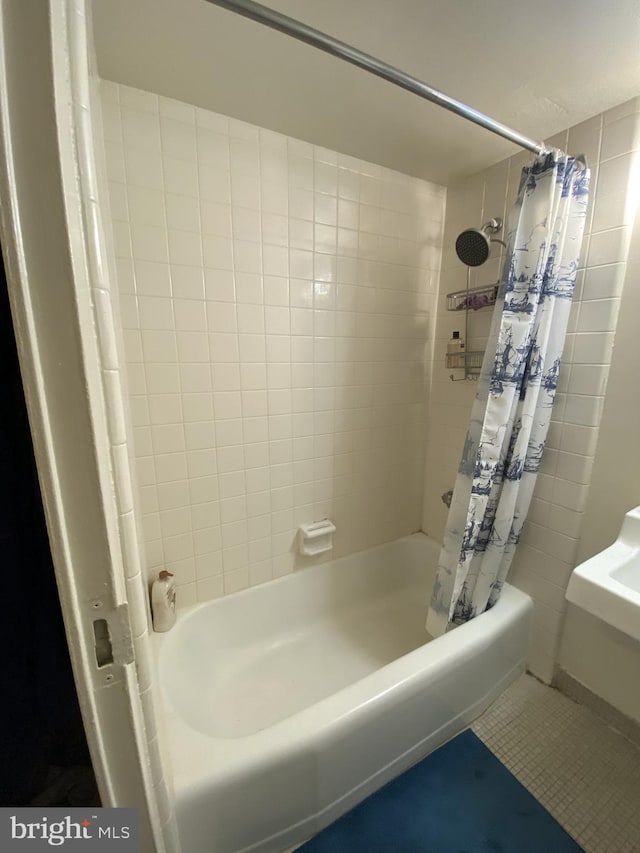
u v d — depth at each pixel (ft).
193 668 4.35
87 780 1.88
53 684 1.71
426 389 6.23
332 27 2.85
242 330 4.52
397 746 3.70
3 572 1.54
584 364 4.07
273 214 4.43
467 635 4.16
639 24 2.75
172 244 3.99
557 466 4.42
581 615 4.41
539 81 3.41
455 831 3.36
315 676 4.84
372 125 4.13
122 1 2.61
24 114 1.03
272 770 2.96
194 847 2.81
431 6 2.65
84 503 1.31
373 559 6.18
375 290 5.36
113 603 1.44
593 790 3.68
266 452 4.99
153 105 3.67
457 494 4.48
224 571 4.98
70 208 1.13
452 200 5.54
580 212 3.83
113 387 1.36
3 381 1.43
